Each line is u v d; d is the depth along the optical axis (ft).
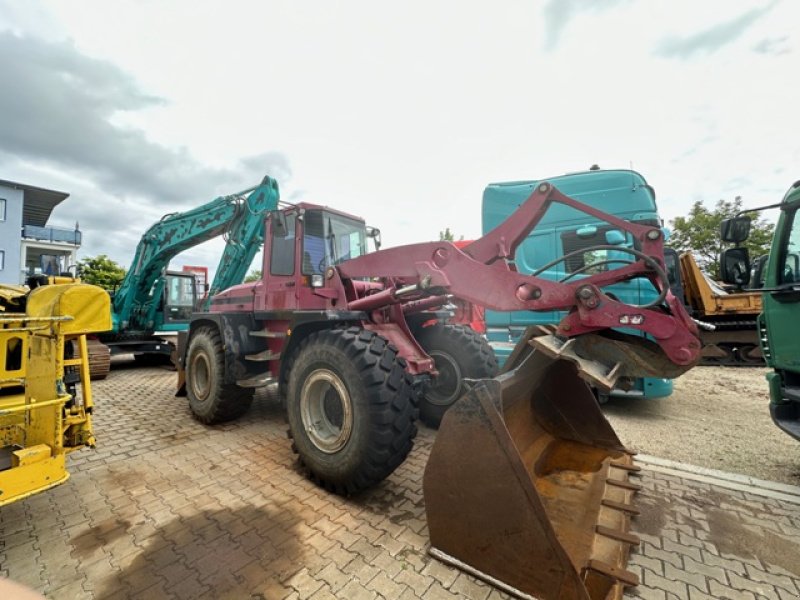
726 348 26.66
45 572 6.22
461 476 6.25
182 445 11.81
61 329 7.25
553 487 7.86
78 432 7.57
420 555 6.63
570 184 16.33
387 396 8.10
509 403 7.68
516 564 5.70
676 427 13.75
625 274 7.26
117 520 7.72
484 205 18.20
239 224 17.89
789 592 5.86
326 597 5.70
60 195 78.89
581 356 7.02
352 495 8.70
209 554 6.68
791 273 9.89
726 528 7.49
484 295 7.98
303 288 11.89
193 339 14.55
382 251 9.86
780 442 12.23
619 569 5.65
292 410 9.81
